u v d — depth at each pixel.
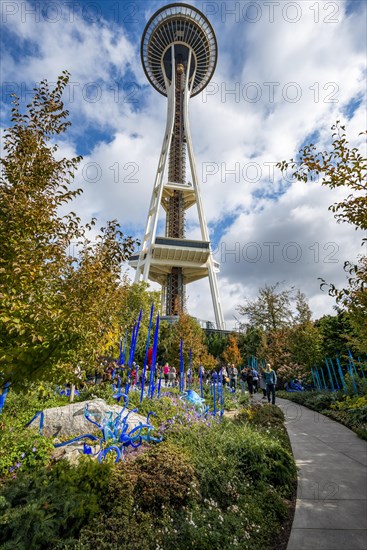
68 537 3.30
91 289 3.81
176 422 7.32
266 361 23.55
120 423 6.37
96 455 5.25
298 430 8.82
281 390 21.86
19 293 3.18
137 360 19.44
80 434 6.86
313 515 4.08
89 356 3.80
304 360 18.53
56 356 3.35
